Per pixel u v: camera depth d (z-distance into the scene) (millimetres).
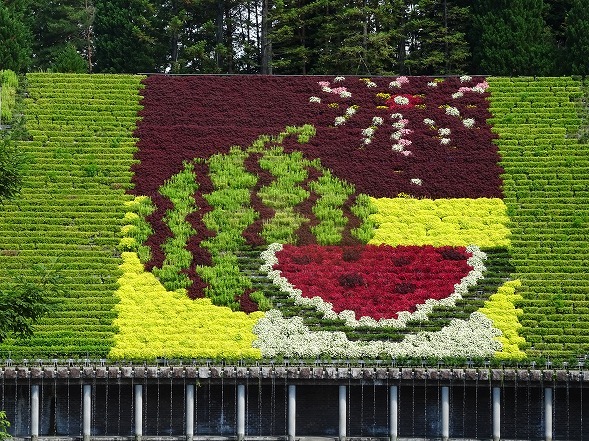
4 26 94000
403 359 58719
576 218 71875
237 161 78062
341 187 75938
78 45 114562
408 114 84750
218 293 64438
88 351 58906
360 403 57906
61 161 76562
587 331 61312
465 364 58500
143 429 57625
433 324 62125
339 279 66062
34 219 70312
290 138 81500
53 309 40781
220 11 106312
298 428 58156
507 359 58844
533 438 57500
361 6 104875
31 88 85938
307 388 58375
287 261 67750
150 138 80250
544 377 56531
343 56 102812
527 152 79625
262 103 85750
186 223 71062
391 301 64062
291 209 73375
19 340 59250
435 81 89500
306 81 89188
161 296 64125
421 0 102938
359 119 84125
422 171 77938
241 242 69625
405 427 57875
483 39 98312
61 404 57656
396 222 72375
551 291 64812
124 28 105750
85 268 66250
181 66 106375
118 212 71875
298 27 104250
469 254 68750
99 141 79562
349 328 61594
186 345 59906
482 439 57094
